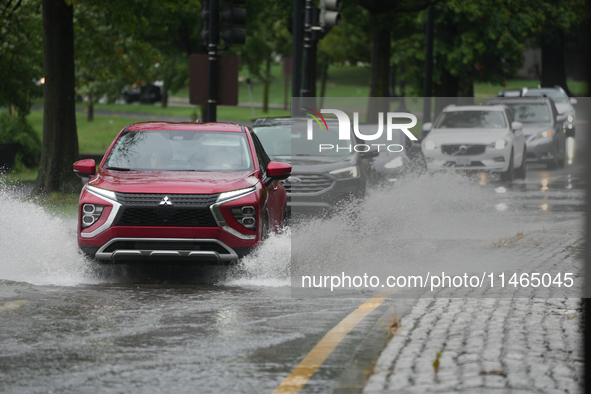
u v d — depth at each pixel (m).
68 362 14.30
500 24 84.31
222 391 12.68
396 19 74.44
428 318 16.80
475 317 16.80
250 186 22.78
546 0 90.12
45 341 15.71
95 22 62.12
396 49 87.94
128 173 23.50
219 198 22.03
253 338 16.02
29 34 57.66
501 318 16.66
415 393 11.96
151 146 24.95
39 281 22.11
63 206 40.31
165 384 13.06
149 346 15.40
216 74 38.28
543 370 12.91
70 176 45.41
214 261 22.20
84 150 86.88
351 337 16.12
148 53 73.19
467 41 84.56
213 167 24.30
